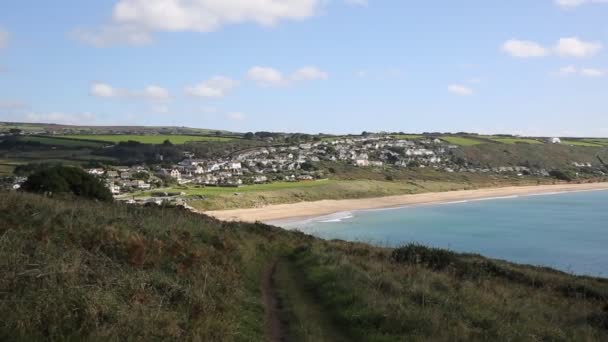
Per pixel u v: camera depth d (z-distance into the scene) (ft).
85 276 28.25
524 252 169.07
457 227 233.14
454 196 415.23
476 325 34.81
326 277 48.80
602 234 211.41
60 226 40.63
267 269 58.34
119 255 37.24
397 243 181.16
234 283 41.47
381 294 39.96
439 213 296.92
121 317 24.53
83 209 55.77
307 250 72.64
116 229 42.27
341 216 279.49
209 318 28.99
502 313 40.32
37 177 103.24
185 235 52.19
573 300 54.80
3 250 29.63
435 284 50.72
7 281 25.05
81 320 23.35
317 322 34.50
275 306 39.11
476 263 71.36
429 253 71.00
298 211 295.89
